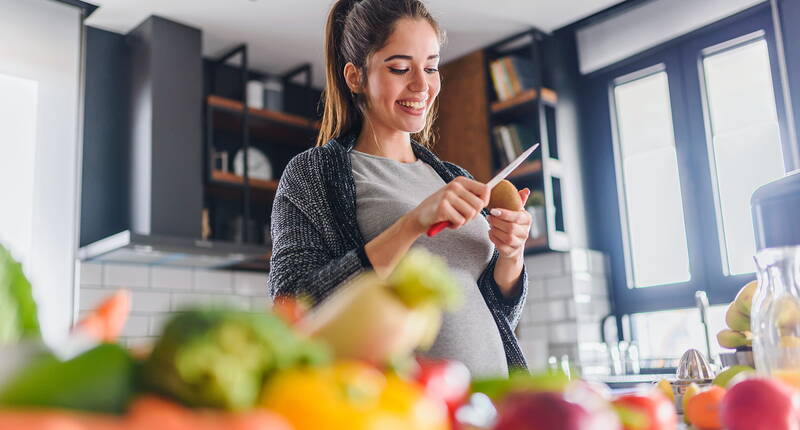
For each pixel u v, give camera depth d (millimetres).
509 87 3986
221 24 3680
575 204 3885
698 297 2557
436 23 1339
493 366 1150
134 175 3500
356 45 1338
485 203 955
